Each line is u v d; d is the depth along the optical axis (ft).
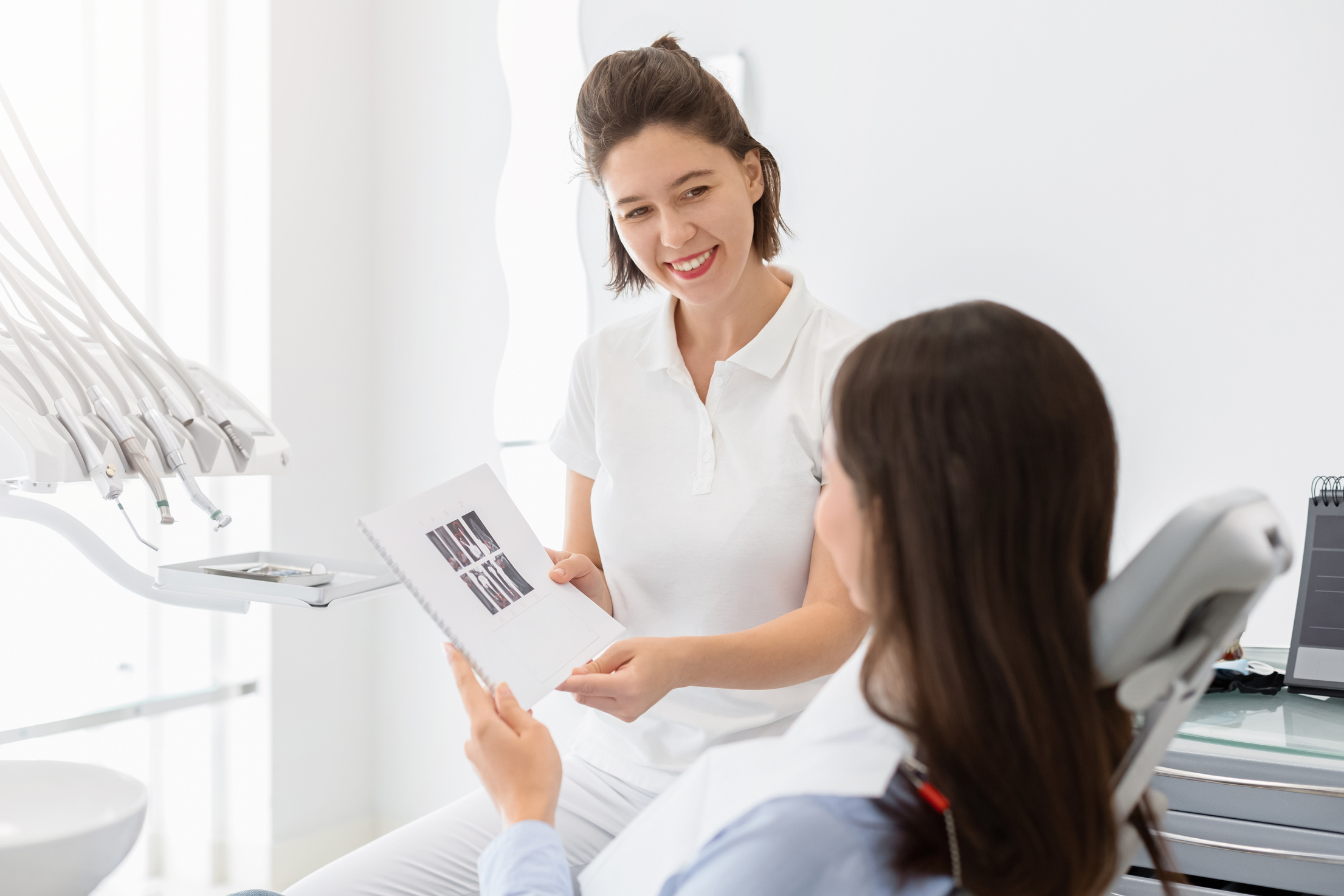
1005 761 1.81
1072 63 5.78
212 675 7.47
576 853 4.03
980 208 6.09
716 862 1.86
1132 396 5.72
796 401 3.94
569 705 7.22
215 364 7.47
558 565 3.84
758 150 4.05
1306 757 4.05
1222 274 5.46
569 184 7.33
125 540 7.07
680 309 4.30
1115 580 1.88
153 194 7.43
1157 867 2.37
